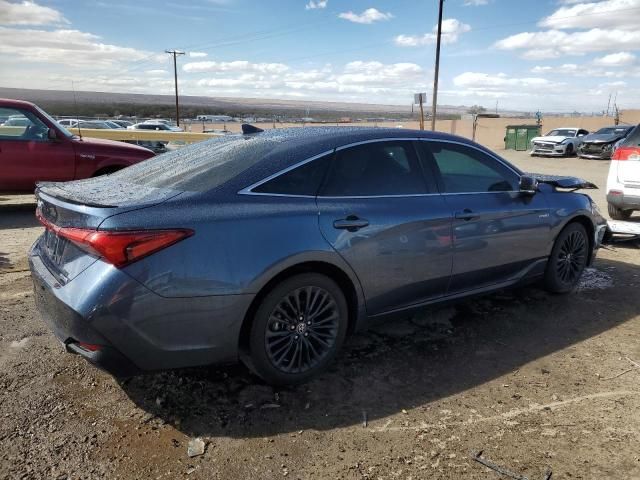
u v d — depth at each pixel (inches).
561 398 121.6
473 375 132.1
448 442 105.3
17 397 118.1
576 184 192.1
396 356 141.7
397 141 144.3
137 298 100.3
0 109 309.9
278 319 118.8
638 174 293.1
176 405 116.6
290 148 128.0
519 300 185.2
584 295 191.0
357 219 127.2
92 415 112.3
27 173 314.0
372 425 110.7
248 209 114.0
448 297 153.4
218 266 107.2
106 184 128.9
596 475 95.6
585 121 2226.9
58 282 108.7
